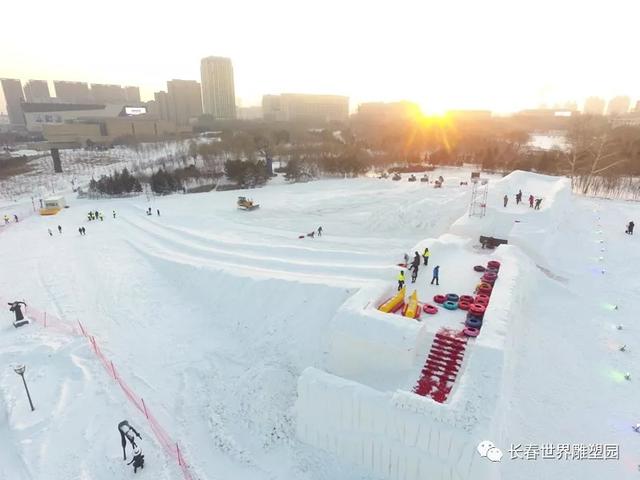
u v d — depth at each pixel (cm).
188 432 1828
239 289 2872
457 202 4194
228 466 1662
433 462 1427
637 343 2141
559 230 3553
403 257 3100
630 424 1669
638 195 5597
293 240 4000
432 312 2053
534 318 2353
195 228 4662
